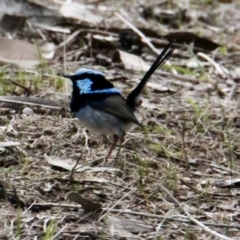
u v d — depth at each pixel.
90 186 9.64
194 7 18.42
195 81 14.33
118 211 8.92
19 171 9.88
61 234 8.27
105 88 10.33
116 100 10.25
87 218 8.72
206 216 9.03
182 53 15.55
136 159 10.60
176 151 11.02
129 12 17.56
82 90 10.27
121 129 10.29
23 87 12.36
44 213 8.80
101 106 10.20
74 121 11.56
